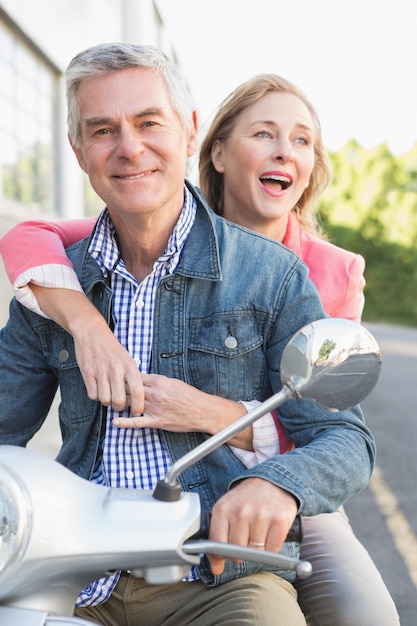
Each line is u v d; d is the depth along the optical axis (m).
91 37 8.38
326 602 1.66
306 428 1.48
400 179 18.53
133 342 1.56
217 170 2.47
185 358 1.55
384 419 6.15
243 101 2.34
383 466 4.78
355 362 1.12
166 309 1.56
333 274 2.26
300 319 1.55
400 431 5.72
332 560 1.76
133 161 1.47
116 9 9.72
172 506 1.10
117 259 1.59
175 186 1.53
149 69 1.49
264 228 2.40
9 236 1.77
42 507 1.05
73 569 1.08
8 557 1.02
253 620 1.32
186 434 1.51
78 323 1.50
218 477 1.51
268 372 1.58
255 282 1.56
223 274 1.56
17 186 6.29
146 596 1.45
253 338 1.55
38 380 1.70
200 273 1.54
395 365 9.29
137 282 1.61
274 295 1.56
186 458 1.12
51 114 7.16
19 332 1.68
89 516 1.08
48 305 1.58
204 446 1.12
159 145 1.49
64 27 7.25
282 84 2.36
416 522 3.80
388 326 17.08
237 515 1.21
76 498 1.10
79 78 1.49
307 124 2.35
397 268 18.53
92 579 1.12
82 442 1.57
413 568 3.24
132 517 1.09
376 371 1.14
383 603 1.65
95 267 1.62
